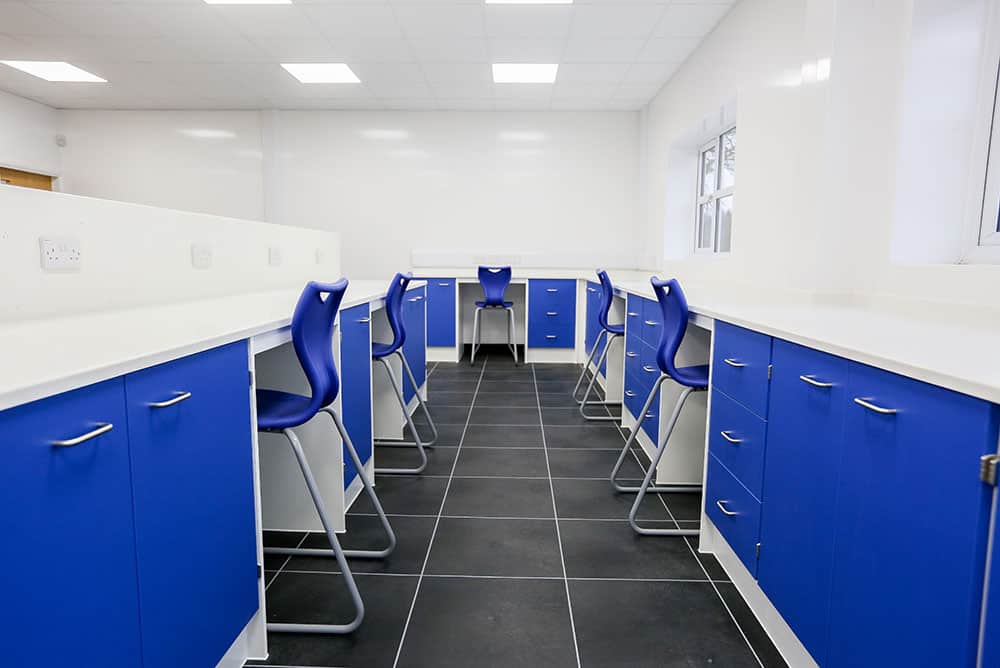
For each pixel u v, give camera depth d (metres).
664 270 5.18
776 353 1.47
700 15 3.73
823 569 1.23
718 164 4.62
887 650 1.00
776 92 2.94
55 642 0.80
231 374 1.32
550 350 5.64
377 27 4.00
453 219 6.19
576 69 4.79
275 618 1.62
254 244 2.60
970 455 0.82
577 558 1.96
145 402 1.00
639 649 1.50
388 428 3.15
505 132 6.09
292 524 2.13
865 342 1.19
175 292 2.02
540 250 6.20
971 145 2.04
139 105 5.98
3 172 5.75
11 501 0.72
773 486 1.48
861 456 1.09
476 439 3.24
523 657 1.47
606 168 6.09
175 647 1.10
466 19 3.86
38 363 0.88
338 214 6.22
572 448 3.10
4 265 1.36
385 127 6.12
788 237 2.74
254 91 5.46
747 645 1.51
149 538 1.01
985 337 1.30
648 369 2.84
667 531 2.13
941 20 2.03
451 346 5.66
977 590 0.81
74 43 4.31
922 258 2.11
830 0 2.23
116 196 6.25
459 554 1.99
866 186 2.25
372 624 1.60
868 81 2.22
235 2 3.63
